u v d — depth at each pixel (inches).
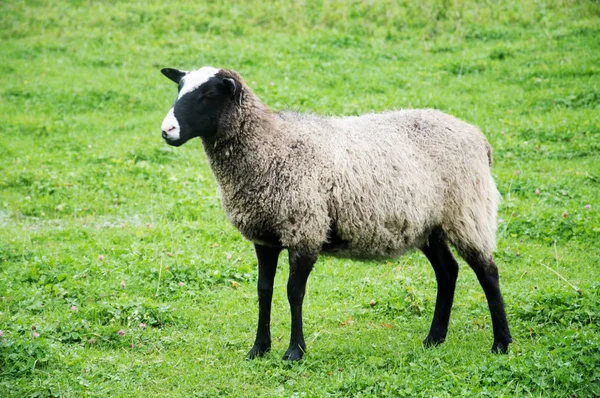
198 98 332.2
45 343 343.3
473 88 880.9
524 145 701.9
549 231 521.7
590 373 309.6
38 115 862.5
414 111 373.1
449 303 371.9
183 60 1022.4
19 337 346.0
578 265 471.2
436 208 354.0
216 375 337.1
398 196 342.6
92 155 731.4
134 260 479.5
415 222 348.2
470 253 359.9
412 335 382.6
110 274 456.4
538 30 1050.1
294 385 323.9
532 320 383.6
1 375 324.2
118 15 1202.6
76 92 923.4
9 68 1015.6
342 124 359.6
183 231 551.5
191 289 446.6
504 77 905.5
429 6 1141.7
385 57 1011.9
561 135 719.1
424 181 348.2
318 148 340.8
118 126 829.8
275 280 468.8
